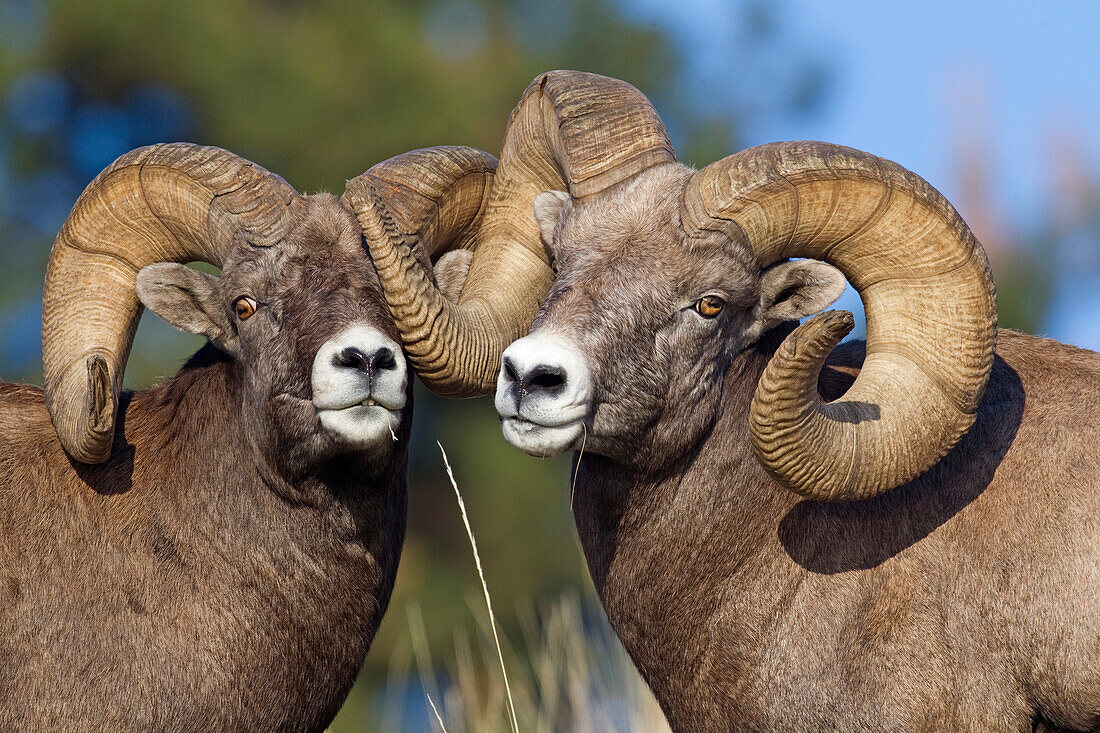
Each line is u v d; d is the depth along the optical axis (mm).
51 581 20953
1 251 67062
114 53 64938
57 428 21359
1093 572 20062
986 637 20406
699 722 22047
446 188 24062
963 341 20172
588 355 20141
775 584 21438
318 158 63062
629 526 22141
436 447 65438
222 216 21656
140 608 21078
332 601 22000
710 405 21547
